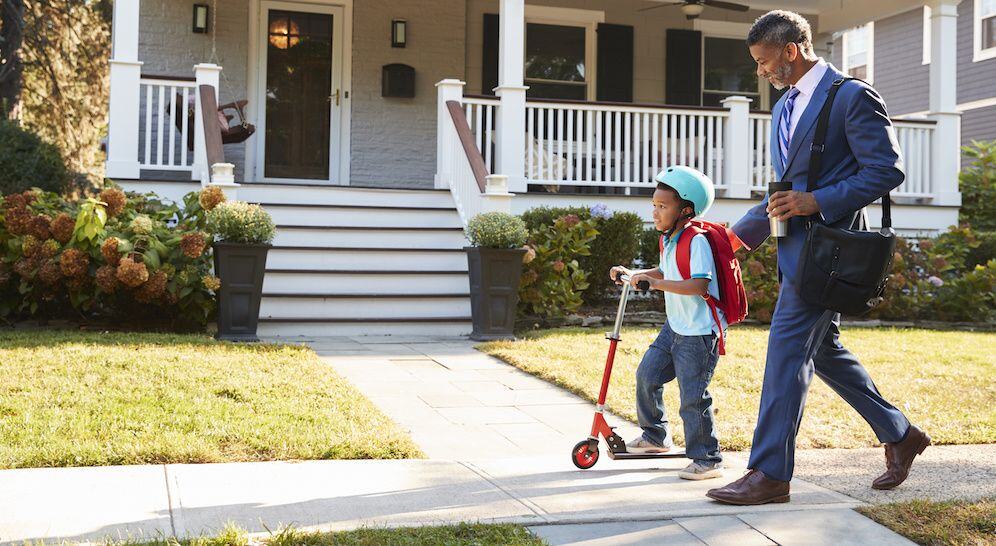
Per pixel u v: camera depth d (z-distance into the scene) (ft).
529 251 27.25
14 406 14.94
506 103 33.45
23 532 9.60
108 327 25.32
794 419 11.46
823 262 11.16
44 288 24.93
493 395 18.71
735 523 10.68
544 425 16.22
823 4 43.34
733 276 12.41
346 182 39.22
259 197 31.17
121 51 29.78
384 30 39.50
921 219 38.47
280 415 15.44
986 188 42.91
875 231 11.87
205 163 28.86
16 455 12.39
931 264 33.96
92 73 54.95
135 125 29.96
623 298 13.08
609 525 10.54
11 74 48.52
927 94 57.98
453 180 33.09
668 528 10.46
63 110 52.54
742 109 35.73
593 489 12.01
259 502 10.96
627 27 42.73
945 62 38.50
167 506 10.67
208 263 25.46
